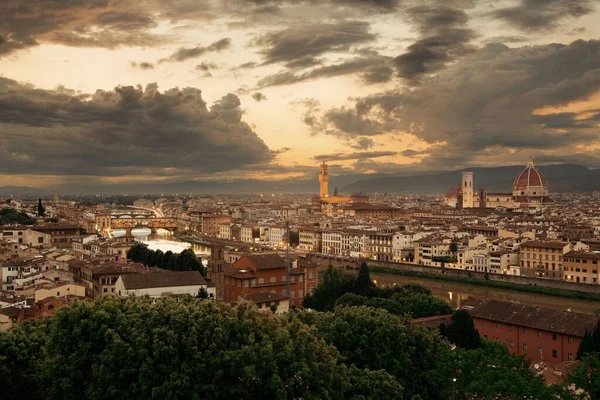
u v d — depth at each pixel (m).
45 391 96.94
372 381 95.38
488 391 91.06
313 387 89.81
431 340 112.94
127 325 93.00
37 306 168.50
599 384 94.75
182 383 85.19
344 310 120.06
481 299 197.38
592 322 153.75
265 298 189.88
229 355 87.19
